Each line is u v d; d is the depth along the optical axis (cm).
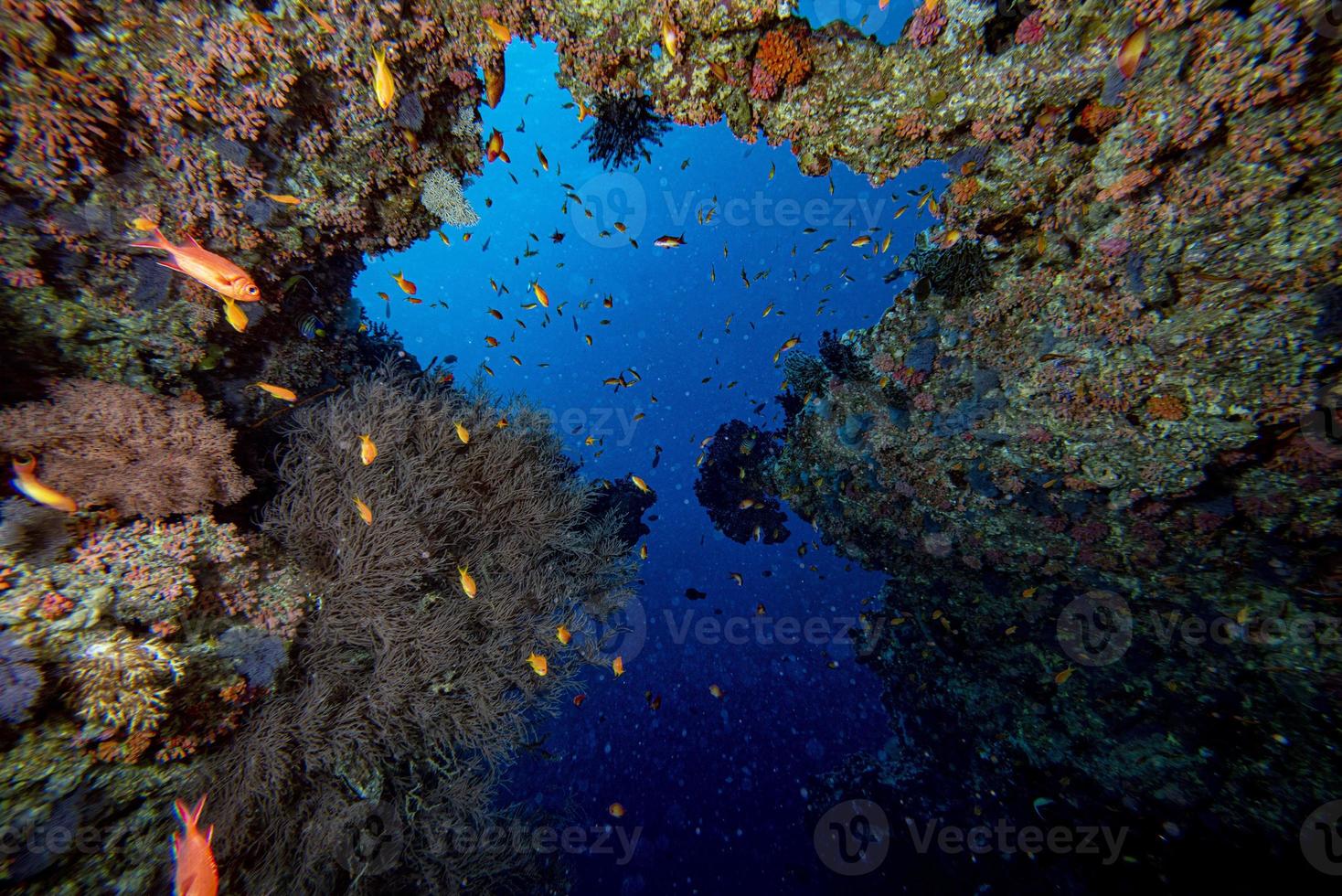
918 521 745
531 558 658
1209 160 380
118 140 353
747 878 1038
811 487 866
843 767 1050
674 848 1134
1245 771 556
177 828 351
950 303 571
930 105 421
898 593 918
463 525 607
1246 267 395
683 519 2506
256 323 456
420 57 398
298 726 442
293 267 455
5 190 340
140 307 403
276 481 521
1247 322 412
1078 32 370
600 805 1220
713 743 1384
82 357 404
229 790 394
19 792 294
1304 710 531
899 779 922
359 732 479
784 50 403
